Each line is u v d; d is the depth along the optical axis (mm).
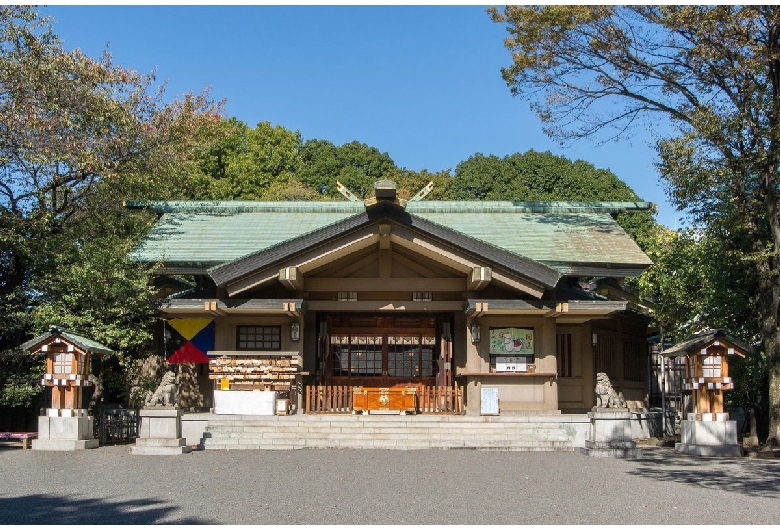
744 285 18875
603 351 21281
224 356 17953
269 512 8656
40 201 19500
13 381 18047
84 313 17016
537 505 9148
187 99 28500
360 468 12258
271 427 15914
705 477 11617
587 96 18031
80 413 15648
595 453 14172
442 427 16000
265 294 18750
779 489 10531
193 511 8719
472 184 44500
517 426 16078
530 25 16875
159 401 14984
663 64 16828
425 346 20109
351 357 20031
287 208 23562
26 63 18188
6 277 19719
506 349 18391
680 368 23422
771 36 15602
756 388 18219
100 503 9258
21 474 11734
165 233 21344
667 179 17234
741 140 15984
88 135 19359
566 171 43438
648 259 19844
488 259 17516
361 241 17641
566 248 20469
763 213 17641
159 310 17875
